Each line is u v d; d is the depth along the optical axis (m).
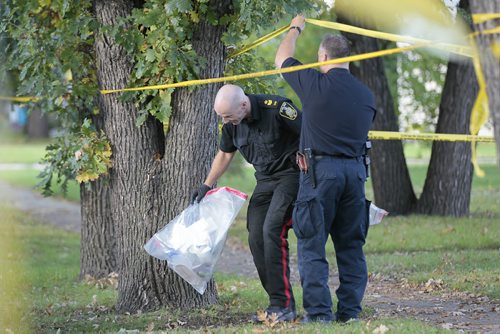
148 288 17.47
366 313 16.97
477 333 14.29
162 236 15.77
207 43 17.14
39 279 24.27
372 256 27.30
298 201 14.59
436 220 35.34
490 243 29.42
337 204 14.70
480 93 10.59
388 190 38.25
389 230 32.91
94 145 17.50
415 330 13.86
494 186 55.00
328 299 14.82
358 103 14.53
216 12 16.78
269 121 15.16
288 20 16.97
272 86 19.59
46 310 18.75
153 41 16.53
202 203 15.89
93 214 24.08
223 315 16.91
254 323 15.75
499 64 10.03
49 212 46.78
